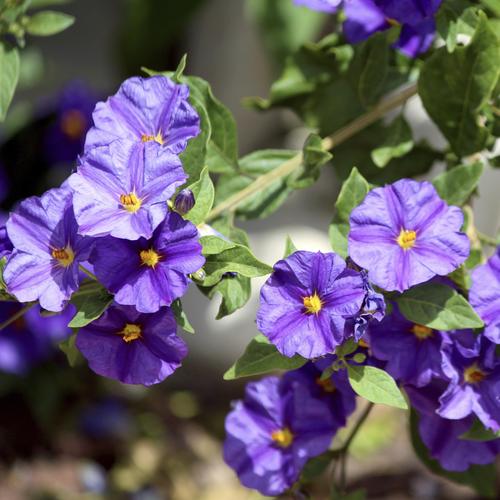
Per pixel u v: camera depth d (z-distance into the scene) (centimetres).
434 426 45
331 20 74
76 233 42
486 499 67
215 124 48
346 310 42
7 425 73
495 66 47
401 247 43
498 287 44
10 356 66
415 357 44
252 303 75
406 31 49
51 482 71
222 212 47
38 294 42
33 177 73
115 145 42
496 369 43
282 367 43
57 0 54
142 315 42
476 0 49
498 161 49
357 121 49
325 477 70
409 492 69
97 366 43
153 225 41
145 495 71
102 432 74
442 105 48
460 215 43
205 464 74
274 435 47
